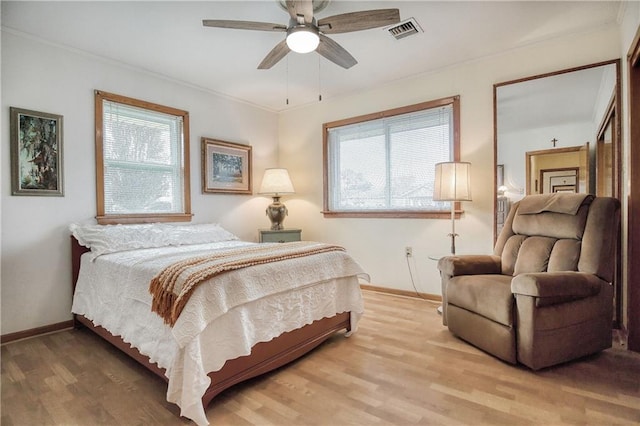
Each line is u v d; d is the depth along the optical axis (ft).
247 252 7.41
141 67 10.78
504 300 6.83
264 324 6.37
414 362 7.02
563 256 7.54
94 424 5.13
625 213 7.98
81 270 8.96
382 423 5.06
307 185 14.92
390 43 9.41
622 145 8.24
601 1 7.54
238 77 11.74
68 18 7.93
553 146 9.33
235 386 6.19
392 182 12.53
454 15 8.03
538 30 8.79
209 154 12.88
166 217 11.57
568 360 6.72
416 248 11.89
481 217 10.54
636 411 5.24
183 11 7.75
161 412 5.43
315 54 10.01
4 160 8.25
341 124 13.69
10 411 5.46
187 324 5.07
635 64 7.25
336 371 6.70
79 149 9.55
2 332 8.25
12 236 8.39
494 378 6.31
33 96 8.70
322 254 8.00
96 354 7.61
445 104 11.12
